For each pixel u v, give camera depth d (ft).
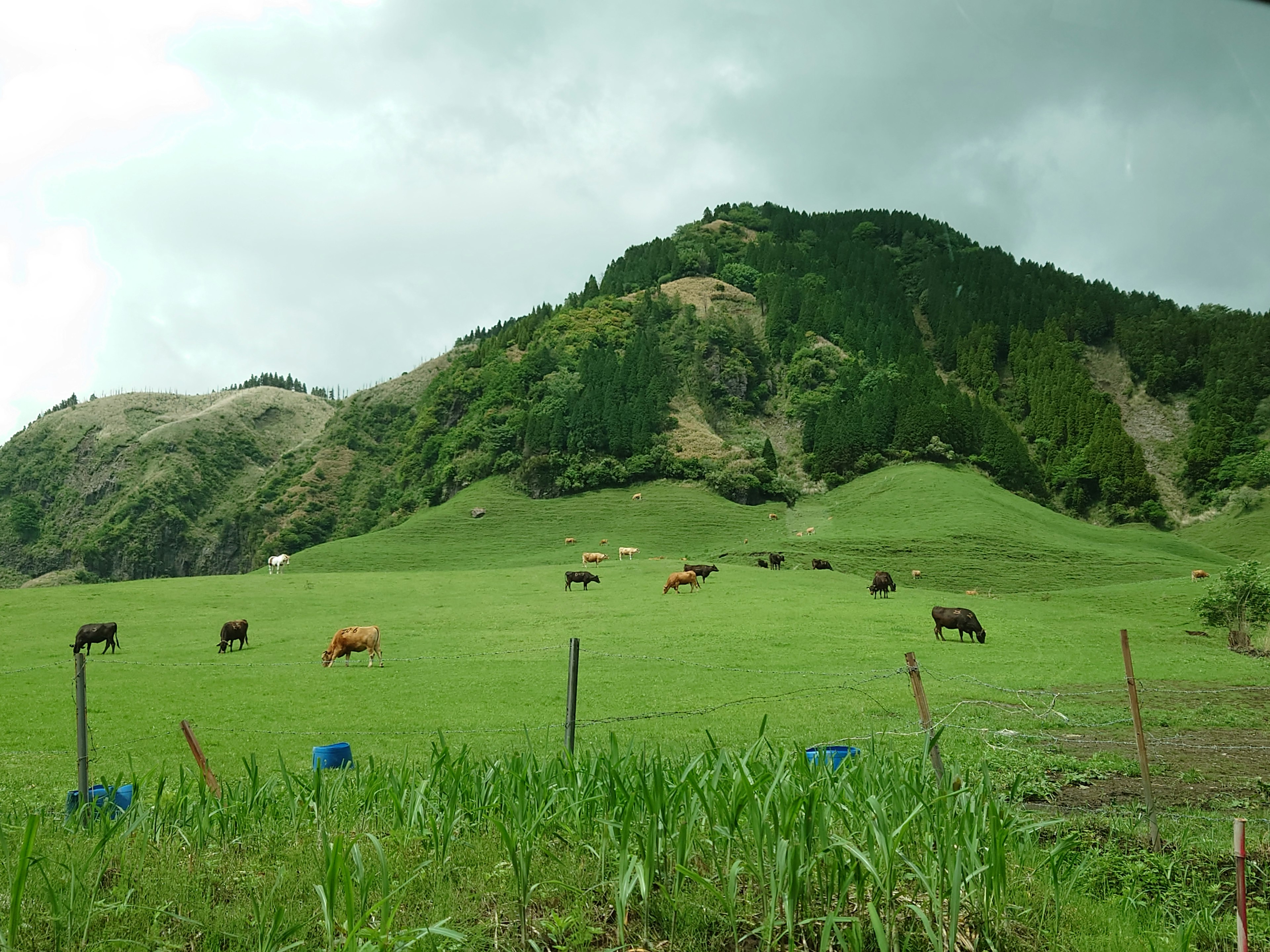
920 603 176.65
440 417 650.43
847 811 22.68
